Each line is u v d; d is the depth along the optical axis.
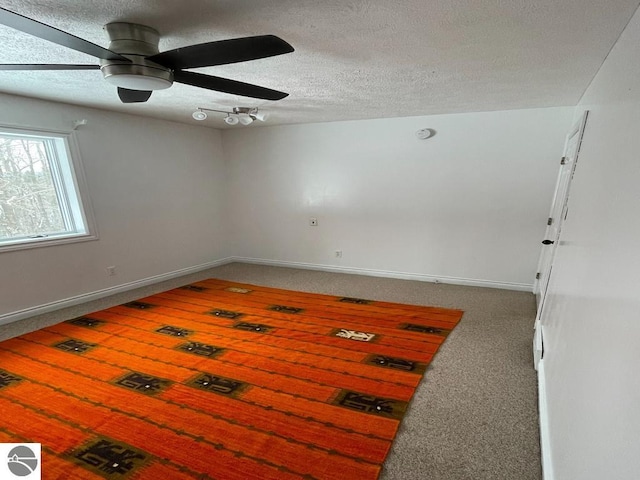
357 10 1.46
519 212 3.85
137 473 1.53
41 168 3.44
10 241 3.20
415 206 4.36
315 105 3.50
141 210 4.27
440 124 4.04
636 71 1.20
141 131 4.18
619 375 0.83
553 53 1.94
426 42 1.82
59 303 3.55
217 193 5.41
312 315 3.38
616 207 1.15
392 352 2.61
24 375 2.32
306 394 2.10
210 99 3.26
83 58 2.07
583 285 1.43
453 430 1.78
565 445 1.23
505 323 3.12
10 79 2.53
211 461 1.60
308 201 5.02
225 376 2.30
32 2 1.37
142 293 4.09
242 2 1.39
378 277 4.72
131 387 2.18
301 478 1.50
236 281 4.62
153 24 1.59
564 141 3.51
